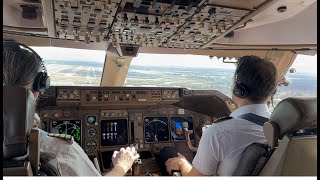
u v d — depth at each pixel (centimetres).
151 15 150
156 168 252
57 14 150
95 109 276
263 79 128
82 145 268
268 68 130
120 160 153
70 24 168
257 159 111
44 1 132
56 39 246
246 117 129
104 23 165
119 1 132
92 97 258
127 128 282
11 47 91
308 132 100
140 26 172
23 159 81
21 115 77
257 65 129
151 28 177
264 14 199
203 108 297
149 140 285
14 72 89
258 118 128
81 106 265
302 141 98
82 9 140
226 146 125
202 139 133
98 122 275
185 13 149
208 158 129
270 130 102
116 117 281
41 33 218
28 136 81
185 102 289
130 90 269
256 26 247
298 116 93
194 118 301
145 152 280
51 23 169
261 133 125
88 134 271
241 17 156
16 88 78
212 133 129
